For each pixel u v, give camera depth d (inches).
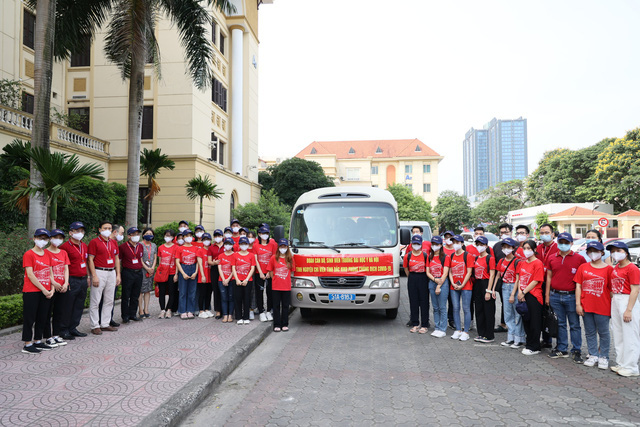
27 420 144.4
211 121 971.3
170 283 340.5
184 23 530.9
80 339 260.1
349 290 313.1
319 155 2741.1
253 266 314.8
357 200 343.9
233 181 1064.2
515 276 263.0
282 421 155.3
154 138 861.2
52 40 386.9
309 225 339.3
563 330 243.8
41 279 229.8
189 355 225.5
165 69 864.9
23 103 705.0
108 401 162.1
